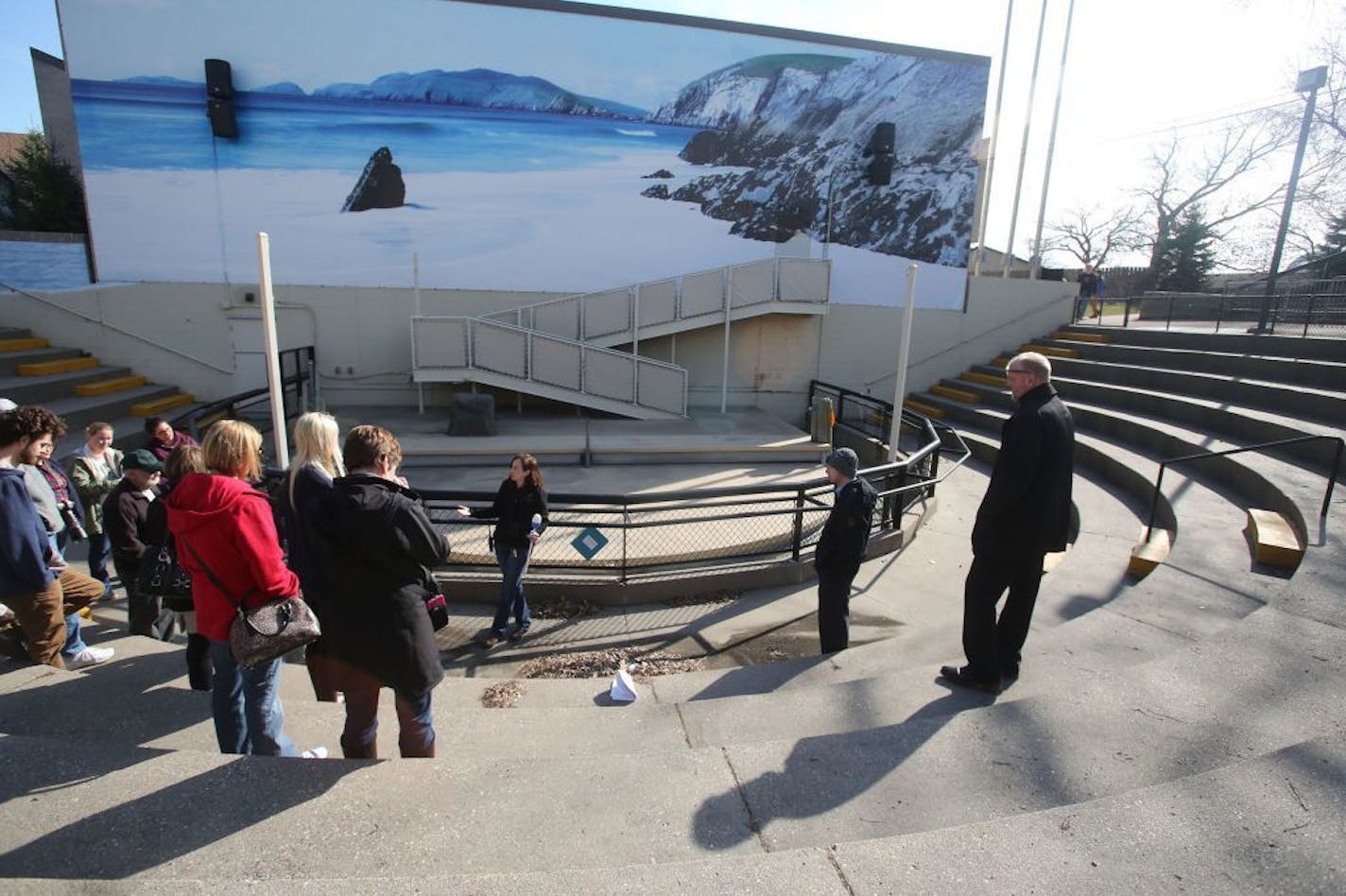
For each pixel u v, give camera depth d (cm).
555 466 1049
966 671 361
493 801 241
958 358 1678
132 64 1245
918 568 694
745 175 1498
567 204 1434
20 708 329
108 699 340
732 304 1394
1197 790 228
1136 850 203
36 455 362
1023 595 356
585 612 591
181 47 1255
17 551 342
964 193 1608
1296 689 313
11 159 1870
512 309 1331
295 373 1340
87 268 1285
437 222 1390
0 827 218
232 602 254
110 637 473
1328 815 216
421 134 1359
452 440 1080
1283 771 235
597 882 191
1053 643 418
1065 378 1366
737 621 577
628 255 1474
